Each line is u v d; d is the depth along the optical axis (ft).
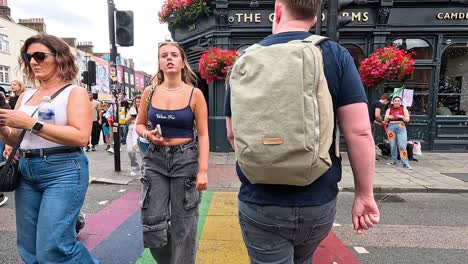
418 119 31.86
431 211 15.89
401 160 25.73
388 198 18.33
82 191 7.09
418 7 30.45
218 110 31.37
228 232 12.57
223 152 31.68
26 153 6.79
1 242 11.50
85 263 7.07
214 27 31.27
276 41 4.52
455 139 31.94
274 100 3.88
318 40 4.35
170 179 7.82
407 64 25.98
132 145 22.48
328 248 11.43
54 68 7.16
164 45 7.93
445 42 31.04
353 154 4.42
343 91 4.34
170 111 7.66
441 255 10.94
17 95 22.06
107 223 13.55
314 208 4.36
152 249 8.16
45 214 6.56
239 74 4.26
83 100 7.07
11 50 94.58
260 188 4.46
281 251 4.57
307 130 3.83
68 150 6.93
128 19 23.94
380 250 11.30
